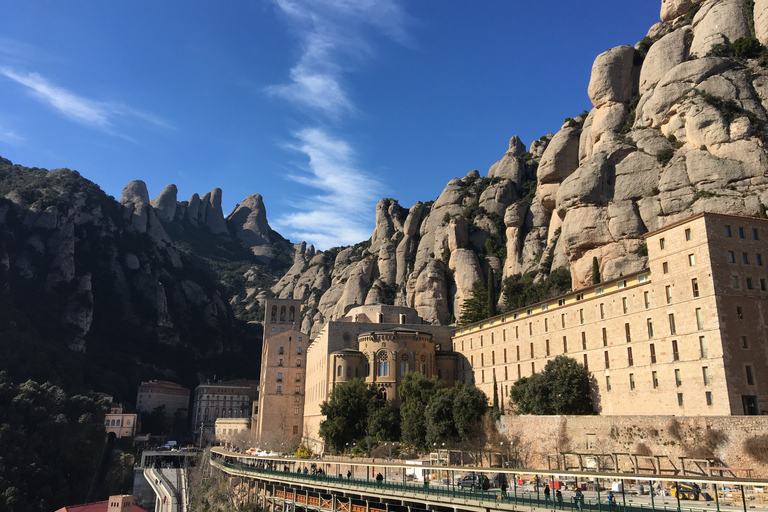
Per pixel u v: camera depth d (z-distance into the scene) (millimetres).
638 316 79250
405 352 117312
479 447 85250
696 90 116250
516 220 181375
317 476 77875
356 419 108125
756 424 56750
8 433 131000
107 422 187375
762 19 120125
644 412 76062
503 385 107625
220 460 131250
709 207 101750
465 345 123438
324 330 132125
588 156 145375
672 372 72625
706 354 68312
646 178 117125
